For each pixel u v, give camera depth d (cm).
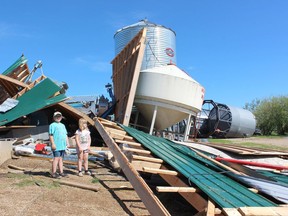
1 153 1035
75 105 1781
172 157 798
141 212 642
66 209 606
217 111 2983
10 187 710
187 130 1491
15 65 1795
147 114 1504
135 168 724
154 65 1797
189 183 617
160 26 1872
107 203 678
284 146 2312
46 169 967
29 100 1428
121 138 1023
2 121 1359
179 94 1435
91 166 1061
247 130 3070
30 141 1289
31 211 569
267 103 3759
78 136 941
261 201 545
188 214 681
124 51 1728
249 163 888
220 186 597
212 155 954
